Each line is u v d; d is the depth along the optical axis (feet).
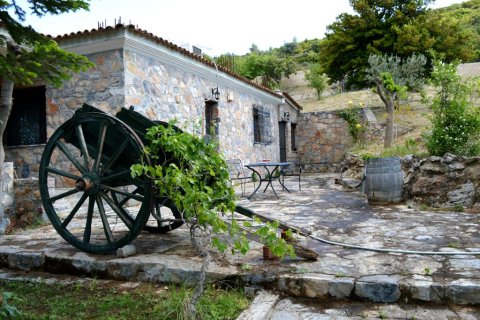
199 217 7.75
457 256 10.31
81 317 8.52
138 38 22.70
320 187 30.35
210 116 32.58
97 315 8.63
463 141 19.30
